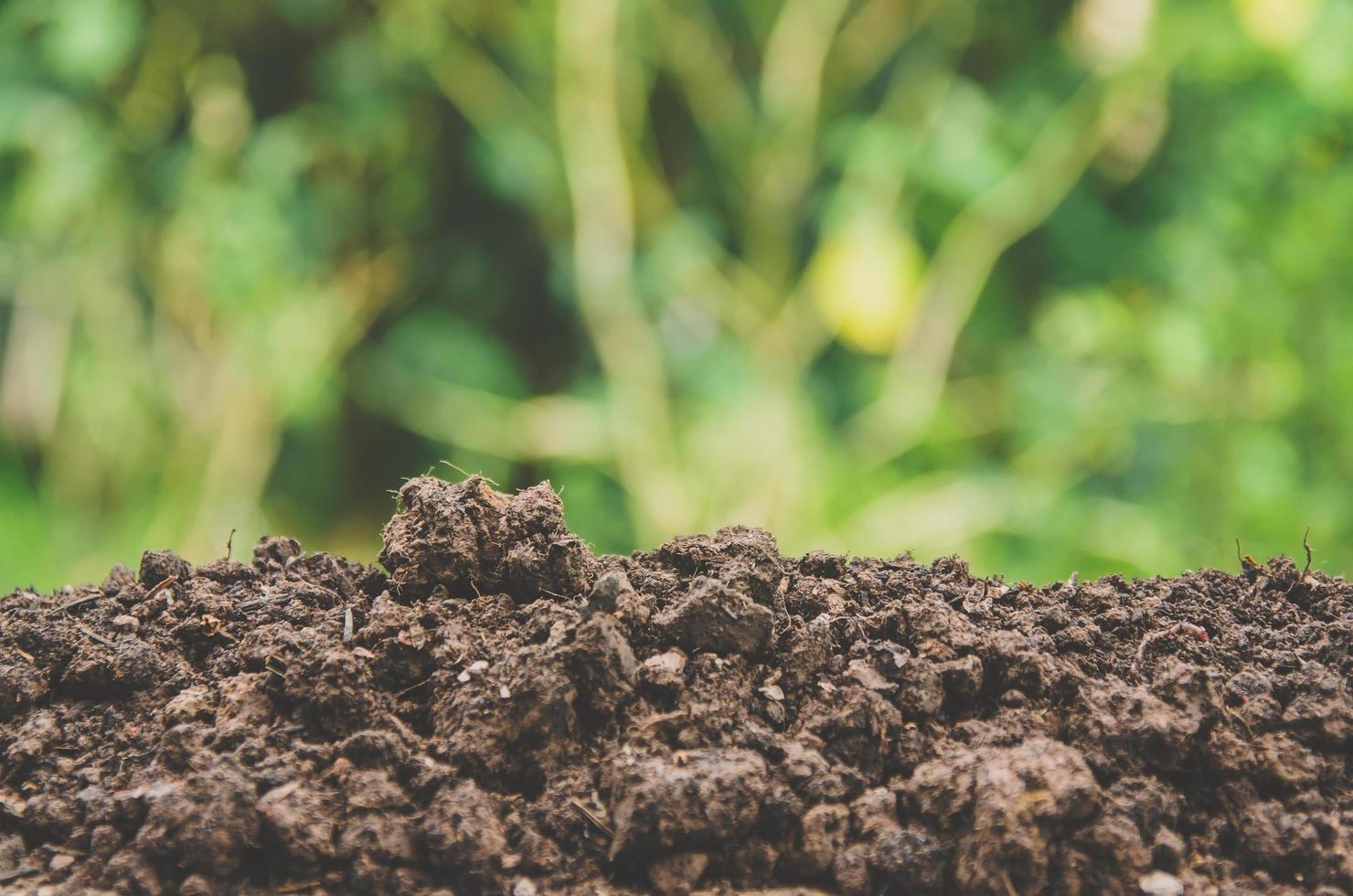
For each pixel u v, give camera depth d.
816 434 1.86
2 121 1.76
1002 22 1.94
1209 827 0.80
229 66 1.84
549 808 0.79
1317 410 1.65
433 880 0.78
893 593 0.89
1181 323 1.69
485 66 1.88
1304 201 1.65
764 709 0.82
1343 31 1.64
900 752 0.81
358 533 1.95
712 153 1.96
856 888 0.78
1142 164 1.90
